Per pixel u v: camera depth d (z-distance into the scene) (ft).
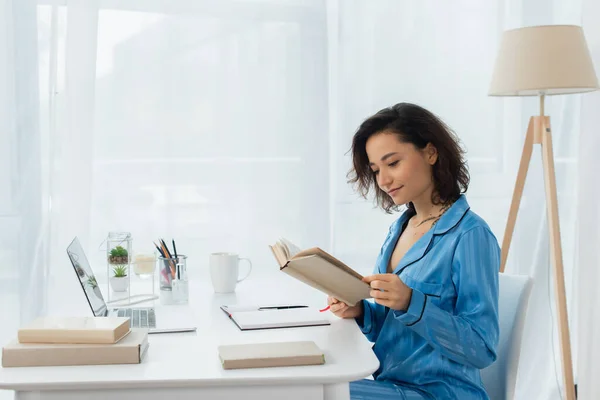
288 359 4.17
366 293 5.08
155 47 8.98
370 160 5.56
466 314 4.93
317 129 9.46
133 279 7.75
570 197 10.11
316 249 4.81
